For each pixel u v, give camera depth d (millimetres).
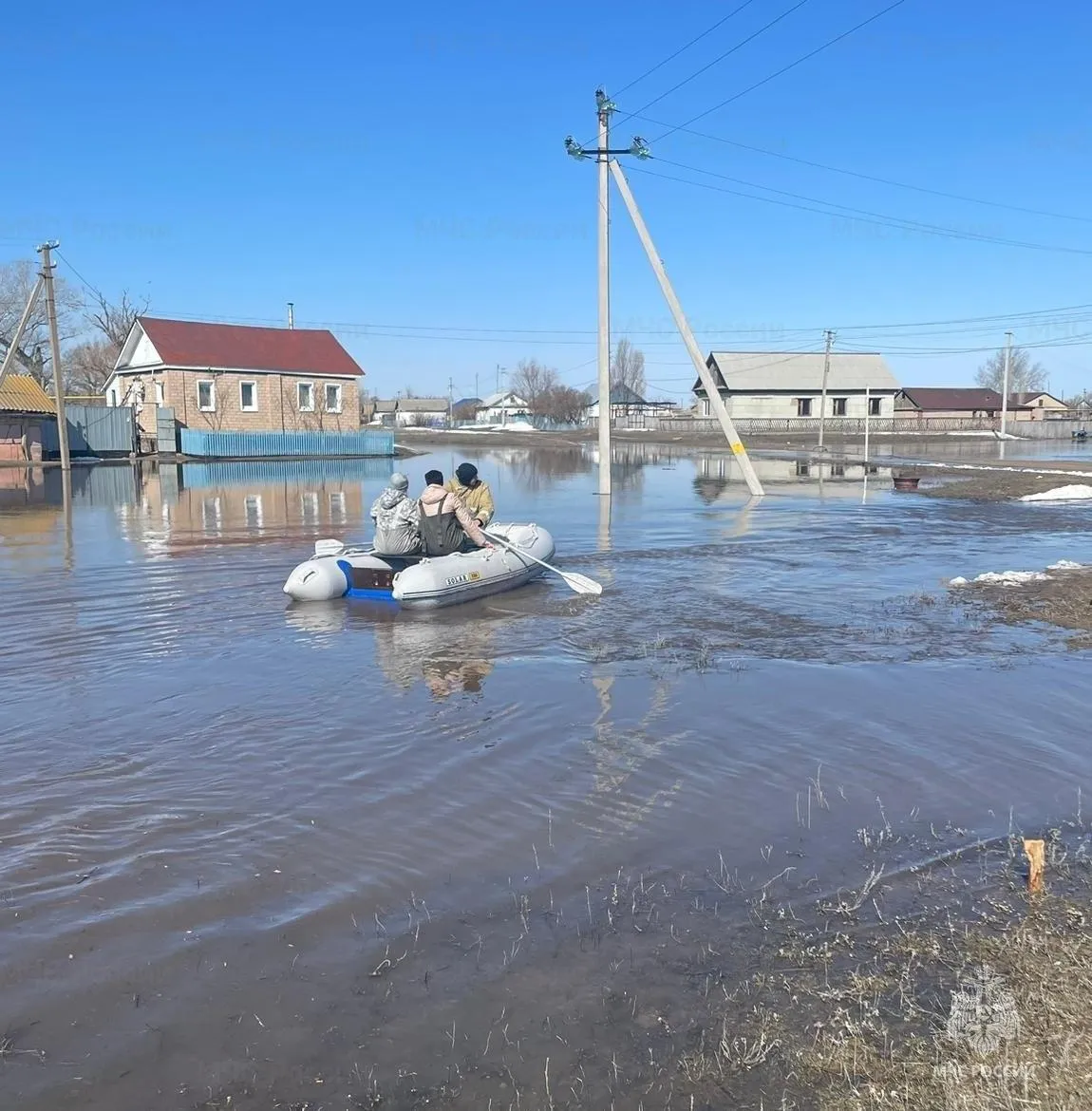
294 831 4953
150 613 10156
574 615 10078
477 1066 3211
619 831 4961
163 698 7203
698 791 5461
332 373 49594
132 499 23906
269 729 6500
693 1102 3021
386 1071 3195
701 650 8555
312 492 26078
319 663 8195
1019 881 4395
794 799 5355
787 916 4113
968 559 14117
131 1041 3355
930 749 6086
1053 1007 3383
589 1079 3143
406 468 38000
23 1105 3045
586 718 6711
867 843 4805
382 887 4391
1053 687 7367
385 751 6090
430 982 3676
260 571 12836
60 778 5641
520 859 4656
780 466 40031
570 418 107938
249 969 3764
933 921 4047
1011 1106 2875
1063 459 45469
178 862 4613
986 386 125312
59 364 34750
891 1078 3068
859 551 14961
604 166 23344
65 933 3994
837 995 3533
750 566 13398
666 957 3816
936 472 35906
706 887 4383
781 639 8977
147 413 46375
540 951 3873
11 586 11672
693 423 82562
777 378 80625
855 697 7152
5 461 37906
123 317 71625
